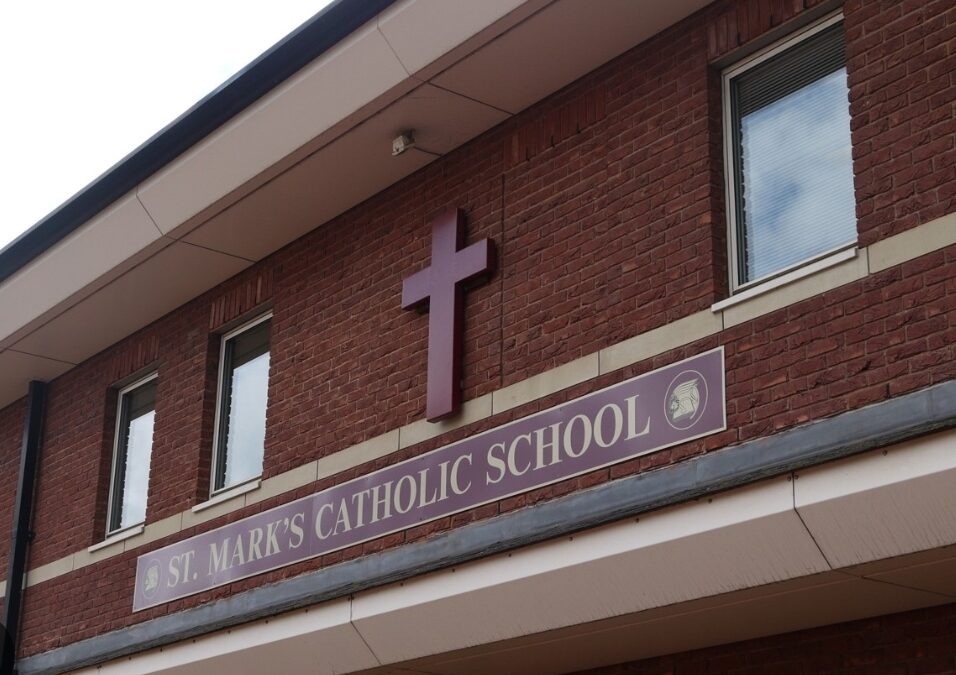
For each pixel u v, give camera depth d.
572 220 11.16
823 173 9.88
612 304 10.59
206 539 13.75
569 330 10.86
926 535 8.12
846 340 8.90
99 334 16.19
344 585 11.87
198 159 13.16
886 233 8.91
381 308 12.78
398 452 11.98
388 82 11.59
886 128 9.10
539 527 10.29
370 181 13.02
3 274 15.64
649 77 10.89
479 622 10.66
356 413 12.64
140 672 13.94
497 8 10.65
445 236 12.10
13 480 17.47
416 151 12.48
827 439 8.71
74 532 16.02
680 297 10.10
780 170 10.16
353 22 11.52
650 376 10.01
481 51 11.10
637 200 10.68
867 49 9.36
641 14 10.66
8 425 17.98
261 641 12.48
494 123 12.09
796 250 9.89
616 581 9.68
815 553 8.63
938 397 8.24
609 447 10.09
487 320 11.60
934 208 8.69
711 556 9.12
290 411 13.42
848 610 9.40
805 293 9.23
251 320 14.73
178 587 13.91
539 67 11.30
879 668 9.43
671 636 10.25
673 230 10.34
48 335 16.22
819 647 9.79
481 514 10.91
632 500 9.71
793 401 9.06
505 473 10.83
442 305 11.89
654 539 9.41
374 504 11.95
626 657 10.92
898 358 8.59
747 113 10.49
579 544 9.95
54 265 15.08
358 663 11.77
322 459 12.79
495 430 11.05
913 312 8.61
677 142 10.52
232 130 12.74
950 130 8.74
